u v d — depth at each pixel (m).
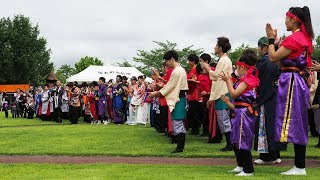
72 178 5.16
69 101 17.62
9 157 7.56
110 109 16.92
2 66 55.62
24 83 56.75
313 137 10.53
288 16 5.50
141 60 41.28
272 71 6.44
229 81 5.55
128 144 9.22
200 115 10.77
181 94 7.98
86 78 26.19
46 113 19.64
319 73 8.09
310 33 5.43
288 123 5.34
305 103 5.39
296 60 5.39
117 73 27.03
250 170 5.39
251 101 5.53
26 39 56.56
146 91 15.45
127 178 5.11
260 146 6.53
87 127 14.26
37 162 6.91
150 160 7.04
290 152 7.77
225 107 7.98
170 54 8.22
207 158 7.25
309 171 5.66
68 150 8.26
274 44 5.52
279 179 4.96
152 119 13.91
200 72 10.27
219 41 8.34
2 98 37.19
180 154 7.54
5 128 14.25
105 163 6.69
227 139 7.99
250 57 5.54
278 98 5.46
